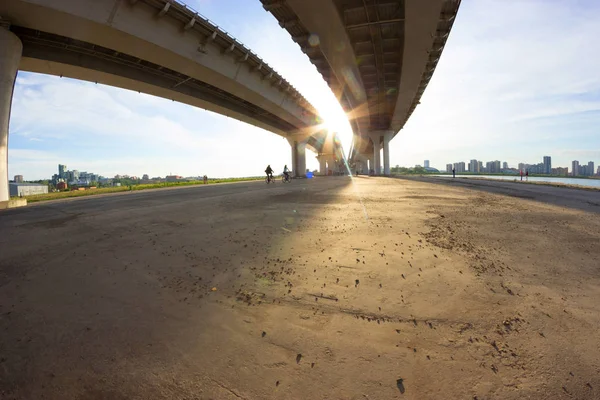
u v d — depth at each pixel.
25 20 15.26
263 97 32.81
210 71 24.50
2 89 14.38
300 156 57.81
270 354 2.21
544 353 2.12
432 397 1.75
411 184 23.12
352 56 26.05
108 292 3.46
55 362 2.20
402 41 24.14
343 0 19.55
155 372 2.06
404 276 3.65
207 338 2.45
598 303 2.88
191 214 8.67
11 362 2.20
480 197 12.57
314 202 11.08
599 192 15.45
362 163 112.62
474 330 2.44
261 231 6.31
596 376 1.87
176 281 3.75
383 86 36.25
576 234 5.71
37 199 17.20
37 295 3.42
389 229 6.23
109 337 2.51
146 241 5.73
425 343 2.28
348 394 1.80
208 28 22.02
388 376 1.94
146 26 18.64
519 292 3.15
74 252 5.11
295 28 23.45
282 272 3.93
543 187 19.28
